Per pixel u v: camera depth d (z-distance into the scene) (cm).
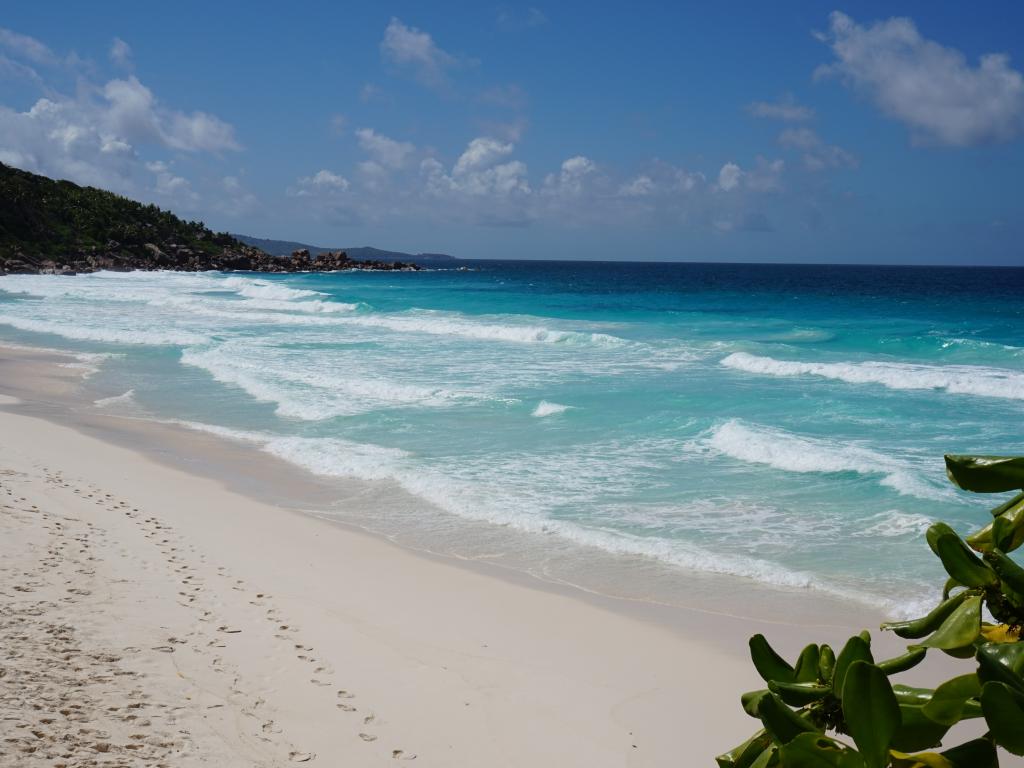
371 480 1348
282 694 647
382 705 650
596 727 645
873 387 2150
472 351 2758
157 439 1602
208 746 556
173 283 7081
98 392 2086
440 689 688
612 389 2056
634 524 1133
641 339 3206
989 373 2275
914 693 84
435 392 1953
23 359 2594
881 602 891
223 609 797
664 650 782
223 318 3903
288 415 1811
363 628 795
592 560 1014
